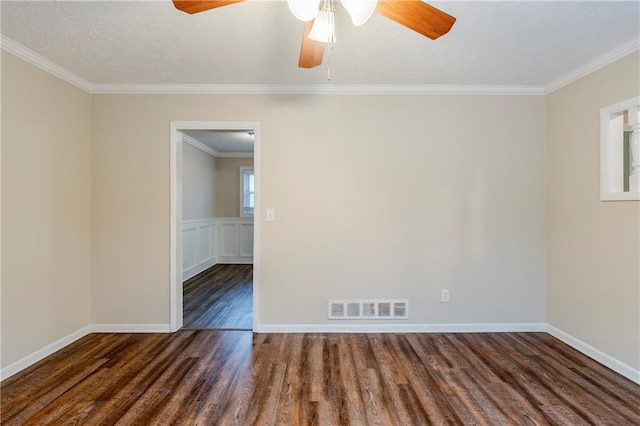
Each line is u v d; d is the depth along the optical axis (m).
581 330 2.75
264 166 3.17
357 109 3.17
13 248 2.39
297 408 2.01
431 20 1.57
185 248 5.54
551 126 3.09
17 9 1.93
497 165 3.17
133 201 3.16
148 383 2.28
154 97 3.15
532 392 2.17
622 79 2.38
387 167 3.17
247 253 7.12
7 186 2.34
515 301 3.19
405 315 3.19
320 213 3.17
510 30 2.14
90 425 1.85
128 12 1.97
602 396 2.12
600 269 2.57
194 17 2.02
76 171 2.96
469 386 2.24
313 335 3.12
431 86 3.12
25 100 2.46
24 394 2.14
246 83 3.10
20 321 2.45
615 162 2.49
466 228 3.18
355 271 3.19
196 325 3.39
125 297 3.17
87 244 3.11
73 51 2.45
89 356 2.68
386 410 1.99
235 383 2.28
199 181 6.14
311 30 1.63
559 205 2.99
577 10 1.93
